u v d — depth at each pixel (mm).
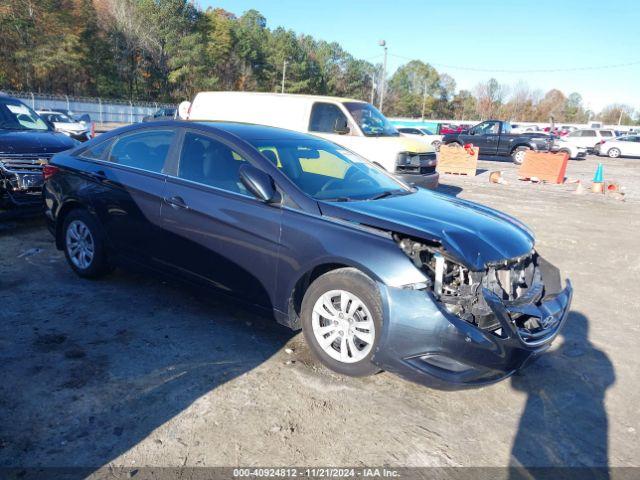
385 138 10289
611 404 3518
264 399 3295
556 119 107938
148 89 69312
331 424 3090
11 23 53875
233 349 3928
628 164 26344
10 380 3340
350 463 2773
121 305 4609
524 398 3525
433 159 10969
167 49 69250
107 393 3260
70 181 5102
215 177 4203
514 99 109500
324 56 108375
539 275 3768
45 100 46344
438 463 2822
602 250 7879
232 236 3969
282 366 3713
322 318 3656
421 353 3145
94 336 4008
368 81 116000
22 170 6762
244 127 4645
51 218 5344
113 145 5000
